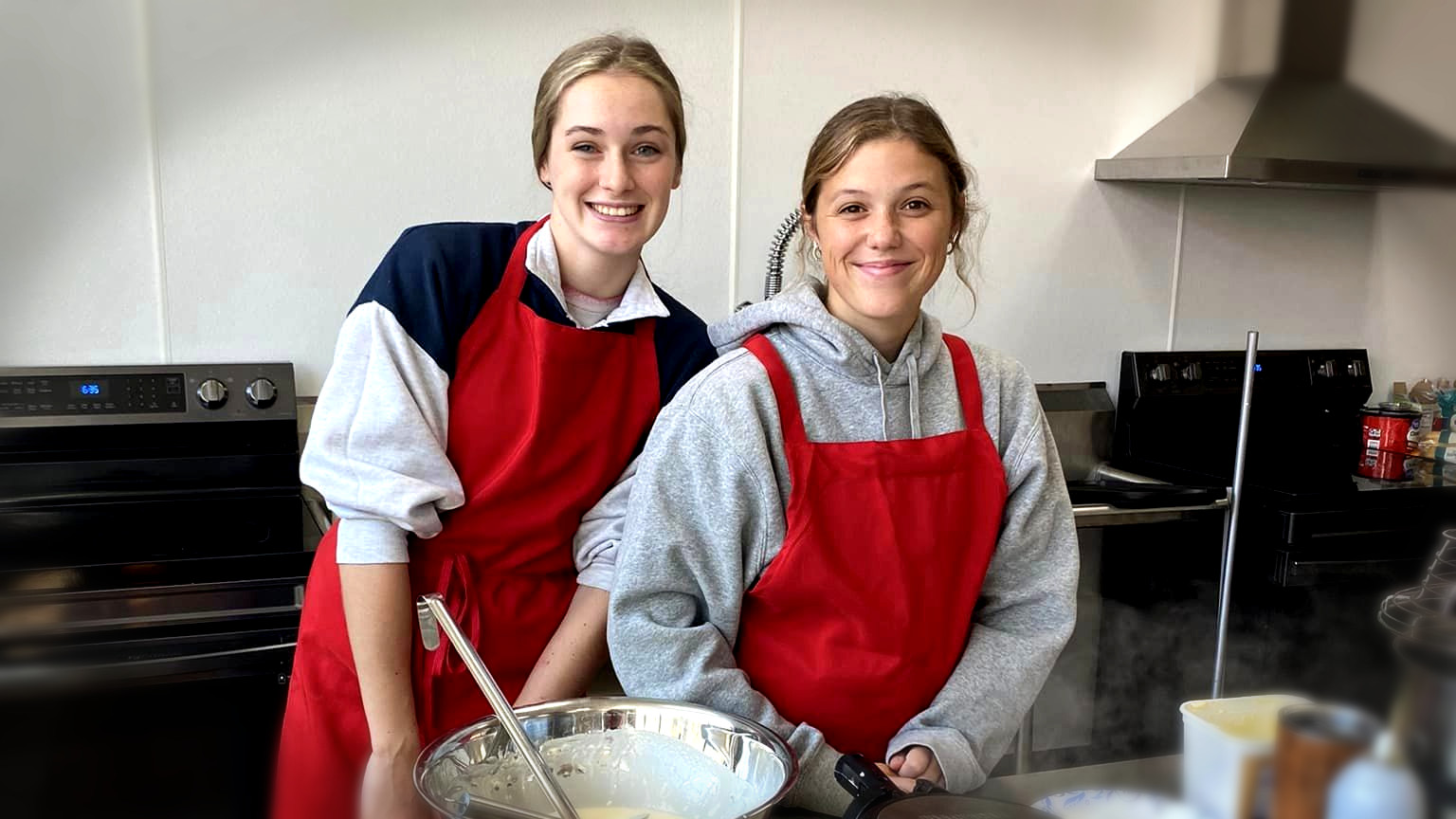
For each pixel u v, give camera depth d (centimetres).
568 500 115
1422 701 58
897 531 95
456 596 115
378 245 187
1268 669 171
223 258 179
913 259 94
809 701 95
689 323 120
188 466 175
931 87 216
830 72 208
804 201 102
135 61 170
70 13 166
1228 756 62
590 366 113
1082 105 226
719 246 207
